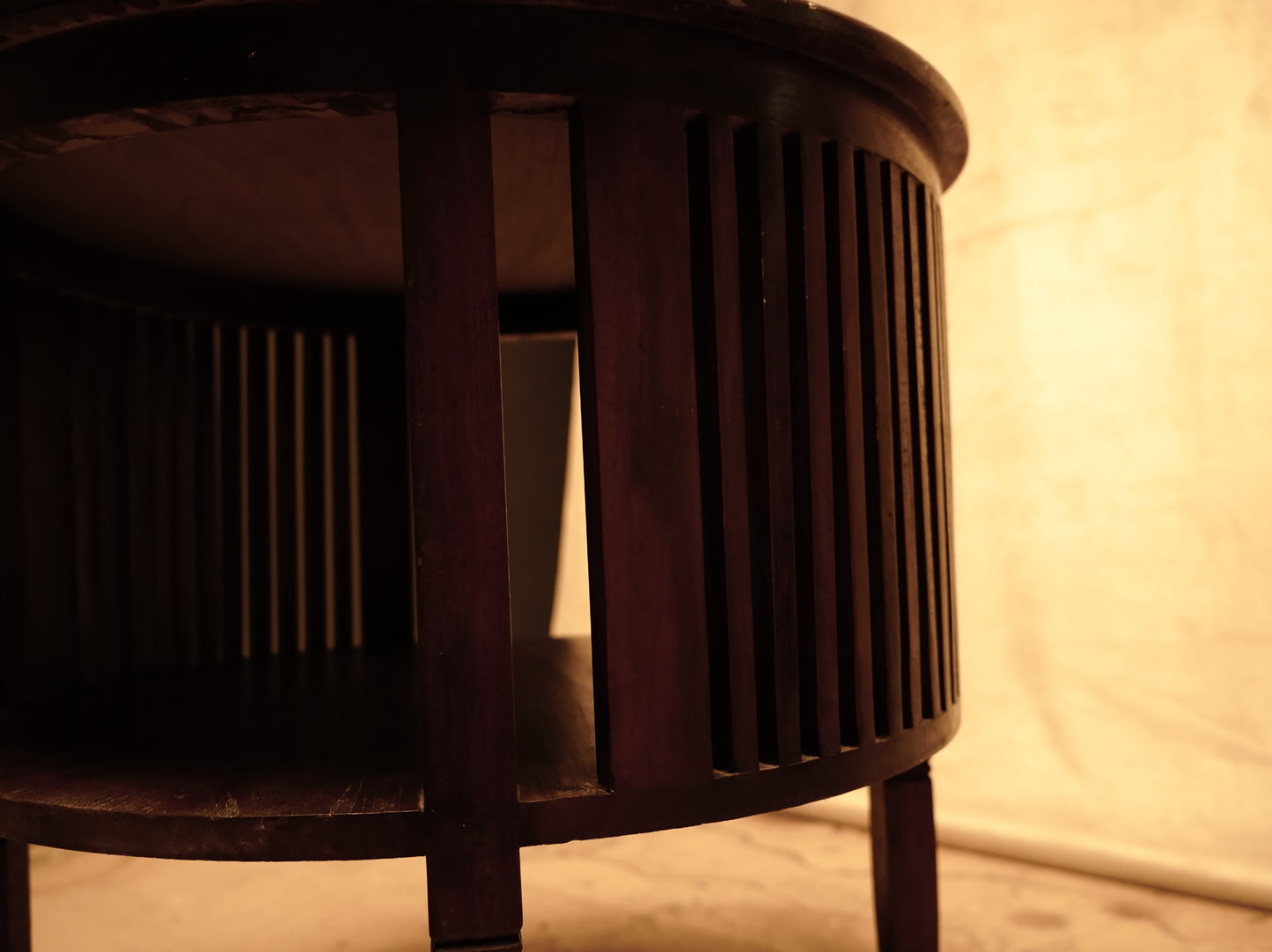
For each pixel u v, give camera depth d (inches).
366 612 51.1
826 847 56.0
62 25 22.9
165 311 44.2
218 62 22.5
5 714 35.1
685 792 24.0
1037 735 53.0
